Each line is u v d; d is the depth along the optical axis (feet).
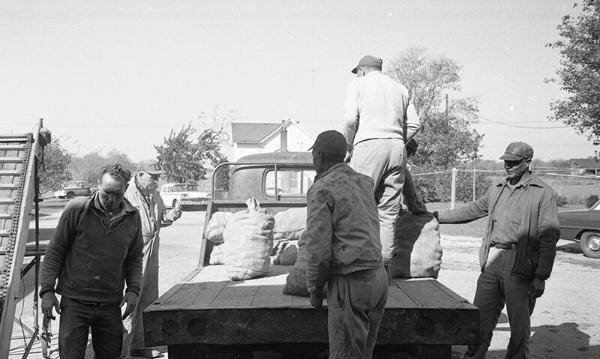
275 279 13.78
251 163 24.18
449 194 137.59
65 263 12.32
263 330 10.21
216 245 16.71
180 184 117.29
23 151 16.29
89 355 18.61
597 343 20.33
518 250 14.42
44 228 68.13
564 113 84.89
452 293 11.91
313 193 9.95
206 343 10.14
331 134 10.62
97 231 12.14
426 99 172.04
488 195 15.66
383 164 13.38
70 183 163.73
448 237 61.52
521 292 14.44
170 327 10.12
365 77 14.15
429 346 10.80
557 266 41.16
